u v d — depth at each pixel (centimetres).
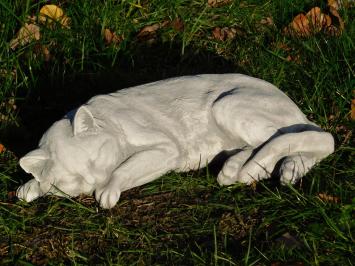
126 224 385
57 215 394
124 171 392
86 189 392
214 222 382
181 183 412
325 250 355
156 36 579
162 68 553
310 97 491
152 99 420
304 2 596
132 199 404
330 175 412
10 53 525
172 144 408
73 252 363
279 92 427
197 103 419
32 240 378
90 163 381
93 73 533
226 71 546
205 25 590
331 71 501
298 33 562
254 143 408
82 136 383
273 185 406
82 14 561
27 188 402
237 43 567
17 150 464
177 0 596
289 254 351
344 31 529
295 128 411
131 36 578
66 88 524
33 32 541
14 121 484
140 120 407
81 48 542
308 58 530
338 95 486
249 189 405
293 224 370
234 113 405
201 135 416
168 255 360
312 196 385
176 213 392
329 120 473
